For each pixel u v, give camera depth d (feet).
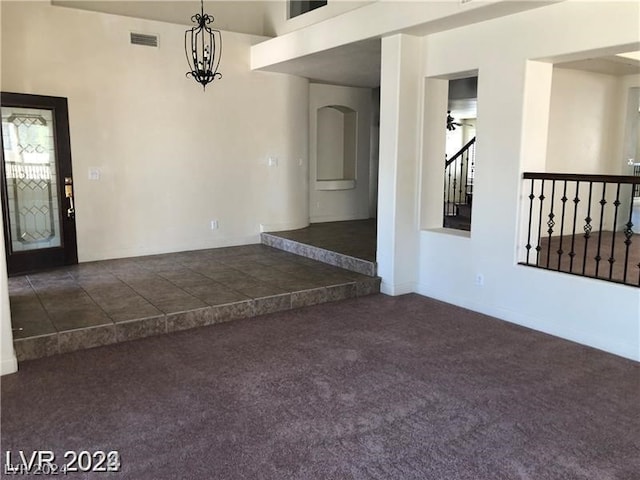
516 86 13.39
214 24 22.62
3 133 17.08
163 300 14.44
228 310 14.12
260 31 23.95
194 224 21.86
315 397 9.79
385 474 7.44
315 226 26.08
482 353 11.98
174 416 9.05
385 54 15.99
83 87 18.52
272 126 23.40
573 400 9.70
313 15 20.59
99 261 19.58
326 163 29.22
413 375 10.78
